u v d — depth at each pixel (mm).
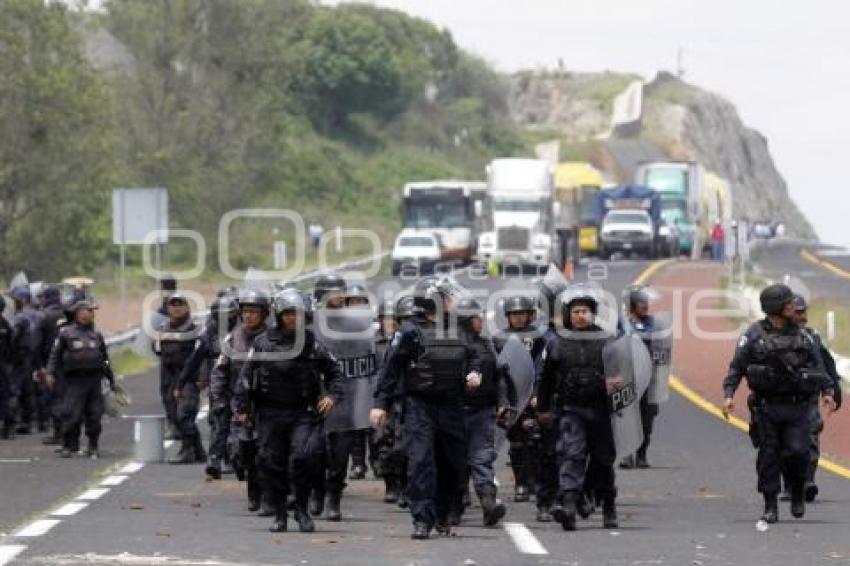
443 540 39875
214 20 183250
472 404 41281
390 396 40531
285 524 41406
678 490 51344
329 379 41219
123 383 92000
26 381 68250
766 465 43094
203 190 179250
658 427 70875
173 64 180625
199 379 58125
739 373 43250
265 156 185750
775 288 43031
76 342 60094
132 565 35406
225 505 46812
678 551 38062
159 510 45594
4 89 126062
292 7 195000
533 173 189875
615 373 41750
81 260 133250
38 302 70062
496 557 36969
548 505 43625
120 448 63562
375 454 52344
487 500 41531
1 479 53438
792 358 42875
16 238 128125
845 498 49125
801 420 43094
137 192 109438
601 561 36406
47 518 43750
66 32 128500
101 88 131375
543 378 42344
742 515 45344
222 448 52375
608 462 42062
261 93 185375
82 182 129500
